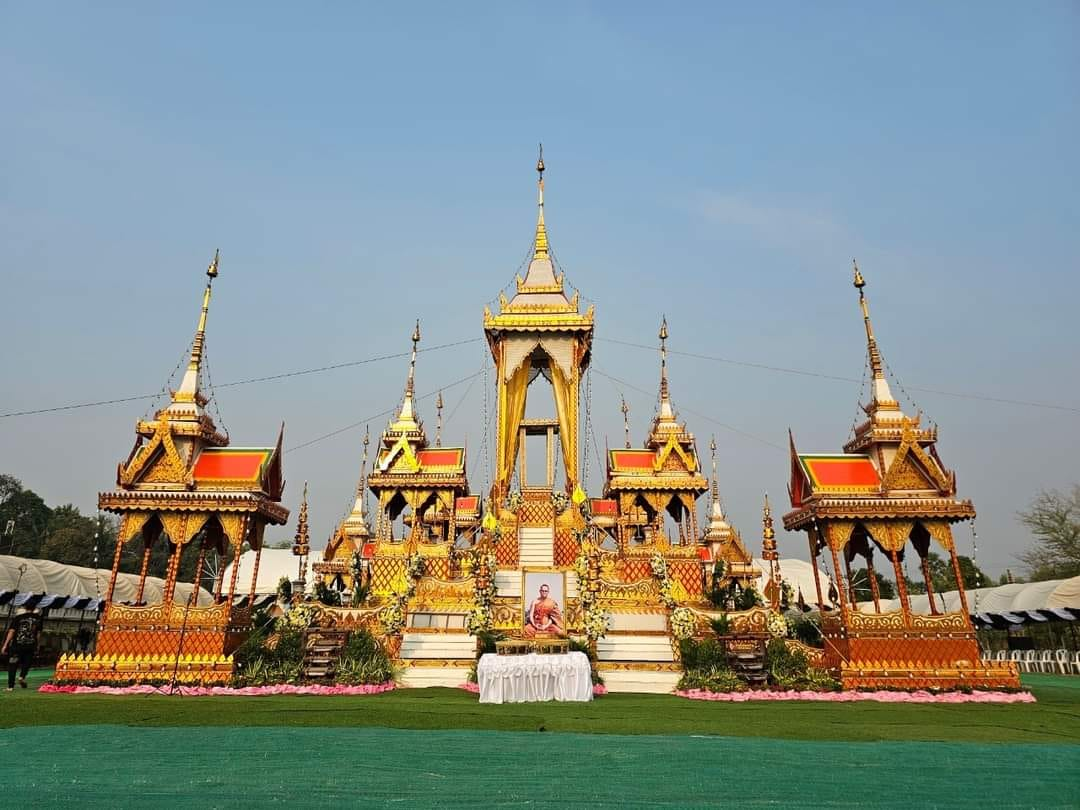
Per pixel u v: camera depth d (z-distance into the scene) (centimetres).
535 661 1809
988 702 1920
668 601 2459
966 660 2092
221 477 2295
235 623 2167
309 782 803
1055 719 1494
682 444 3750
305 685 1964
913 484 2322
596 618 2228
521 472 3706
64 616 4231
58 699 1731
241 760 937
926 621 2141
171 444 2294
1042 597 4216
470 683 2050
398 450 3797
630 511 3616
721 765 921
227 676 1997
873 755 1009
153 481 2267
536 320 3522
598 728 1274
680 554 3147
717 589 2891
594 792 762
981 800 744
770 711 1612
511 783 805
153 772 856
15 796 729
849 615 2158
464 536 3888
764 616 2286
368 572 3444
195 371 2500
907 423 2419
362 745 1065
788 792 770
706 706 1700
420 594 2641
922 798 750
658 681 2142
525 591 2442
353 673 1997
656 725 1320
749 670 2072
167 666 2009
